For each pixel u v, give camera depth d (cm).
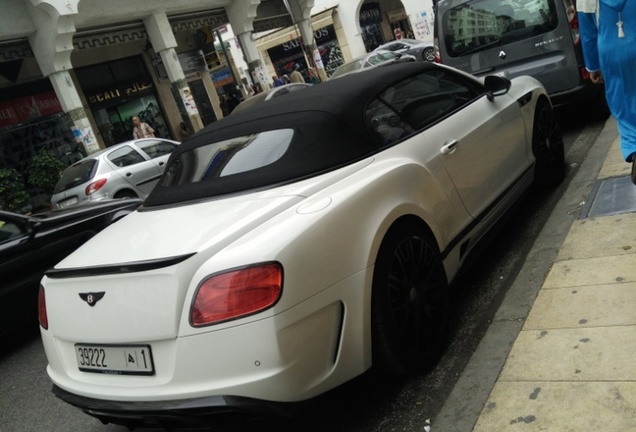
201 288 250
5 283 556
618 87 312
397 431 283
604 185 464
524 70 688
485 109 437
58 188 1205
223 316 244
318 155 319
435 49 764
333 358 265
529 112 495
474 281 416
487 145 417
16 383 484
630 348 265
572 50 659
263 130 349
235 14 2180
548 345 290
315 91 374
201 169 352
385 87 374
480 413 262
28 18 1454
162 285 255
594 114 712
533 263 387
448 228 351
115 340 266
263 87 2248
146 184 1205
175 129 2095
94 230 636
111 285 269
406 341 302
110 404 267
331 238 271
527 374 275
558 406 247
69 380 290
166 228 299
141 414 258
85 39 1681
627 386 243
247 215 282
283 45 3722
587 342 281
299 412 253
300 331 251
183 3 1912
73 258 312
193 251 260
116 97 1925
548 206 496
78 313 280
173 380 252
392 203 306
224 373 245
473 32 720
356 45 3541
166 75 2050
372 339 286
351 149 327
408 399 304
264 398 243
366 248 282
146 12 1775
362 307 275
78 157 1547
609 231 382
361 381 330
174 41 1838
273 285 246
